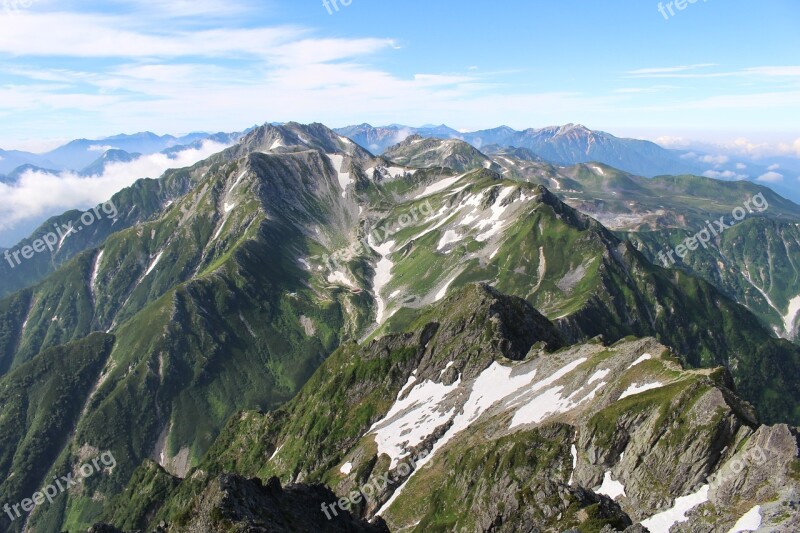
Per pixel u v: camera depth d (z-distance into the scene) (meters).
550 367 130.12
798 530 57.06
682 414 80.19
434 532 101.31
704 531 66.06
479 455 107.56
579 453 91.31
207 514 70.00
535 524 78.25
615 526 68.38
